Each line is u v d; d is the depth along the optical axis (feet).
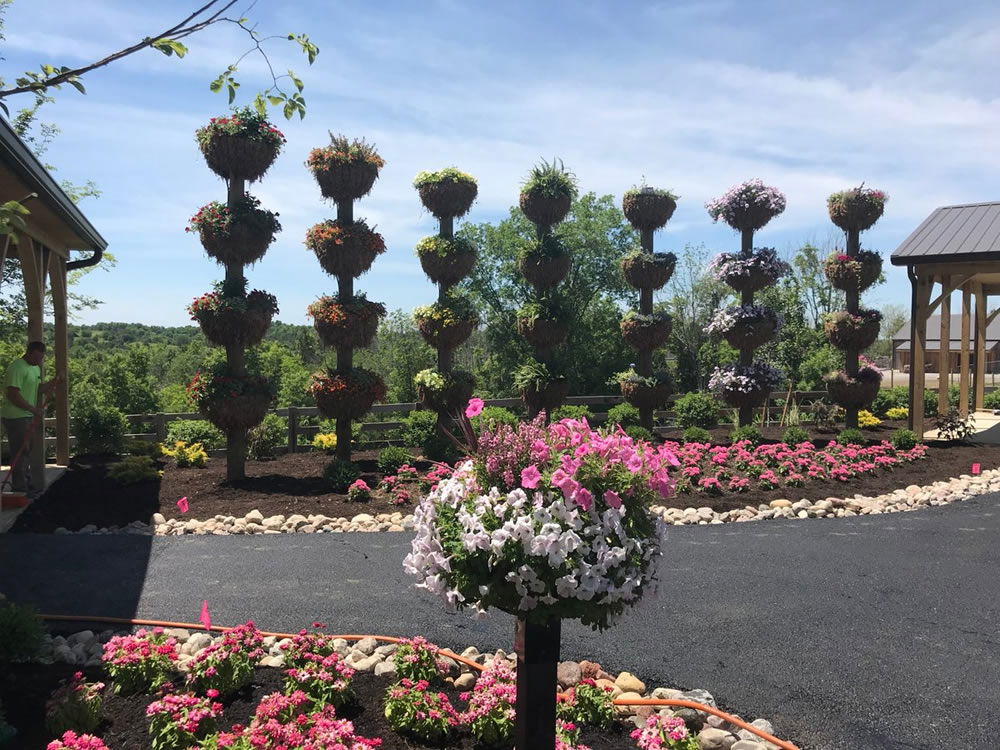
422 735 9.98
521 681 8.28
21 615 12.25
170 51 9.20
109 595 16.06
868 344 43.68
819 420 48.52
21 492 25.26
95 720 9.91
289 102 11.16
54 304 31.73
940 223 43.06
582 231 85.40
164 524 23.25
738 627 14.52
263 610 15.17
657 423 52.16
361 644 13.09
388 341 92.43
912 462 34.58
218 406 28.02
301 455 38.34
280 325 147.43
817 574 18.07
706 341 81.05
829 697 11.69
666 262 43.96
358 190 31.78
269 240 28.71
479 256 85.81
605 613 8.15
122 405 52.90
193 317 28.30
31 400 25.72
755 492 27.81
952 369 131.23
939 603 16.02
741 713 11.19
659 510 25.07
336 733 9.09
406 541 21.11
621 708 11.10
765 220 43.39
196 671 10.91
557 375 40.73
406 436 37.01
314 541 21.12
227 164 27.96
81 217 25.73
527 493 8.11
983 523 23.73
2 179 18.89
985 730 10.75
